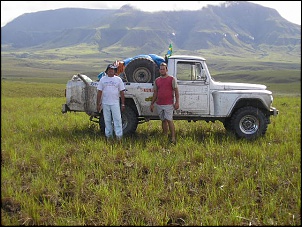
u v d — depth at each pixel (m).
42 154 6.87
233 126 9.34
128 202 4.93
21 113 12.73
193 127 10.52
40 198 5.09
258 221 4.52
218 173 5.93
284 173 5.98
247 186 5.46
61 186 5.54
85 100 9.27
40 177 5.74
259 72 142.38
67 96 9.31
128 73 9.23
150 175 5.91
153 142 8.16
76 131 9.59
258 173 6.11
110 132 8.73
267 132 9.84
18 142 7.88
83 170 6.12
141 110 9.21
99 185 5.43
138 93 9.12
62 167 6.28
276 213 4.70
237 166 6.38
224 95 9.23
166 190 5.36
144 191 5.30
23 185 5.50
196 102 9.23
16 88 35.19
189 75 9.25
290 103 20.42
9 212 4.66
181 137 8.83
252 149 7.62
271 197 5.11
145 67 9.23
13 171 5.93
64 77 125.25
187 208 4.77
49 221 4.46
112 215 4.54
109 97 8.56
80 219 4.48
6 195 4.92
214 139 8.88
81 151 7.35
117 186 5.41
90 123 10.80
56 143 7.88
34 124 10.12
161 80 8.59
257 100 9.55
